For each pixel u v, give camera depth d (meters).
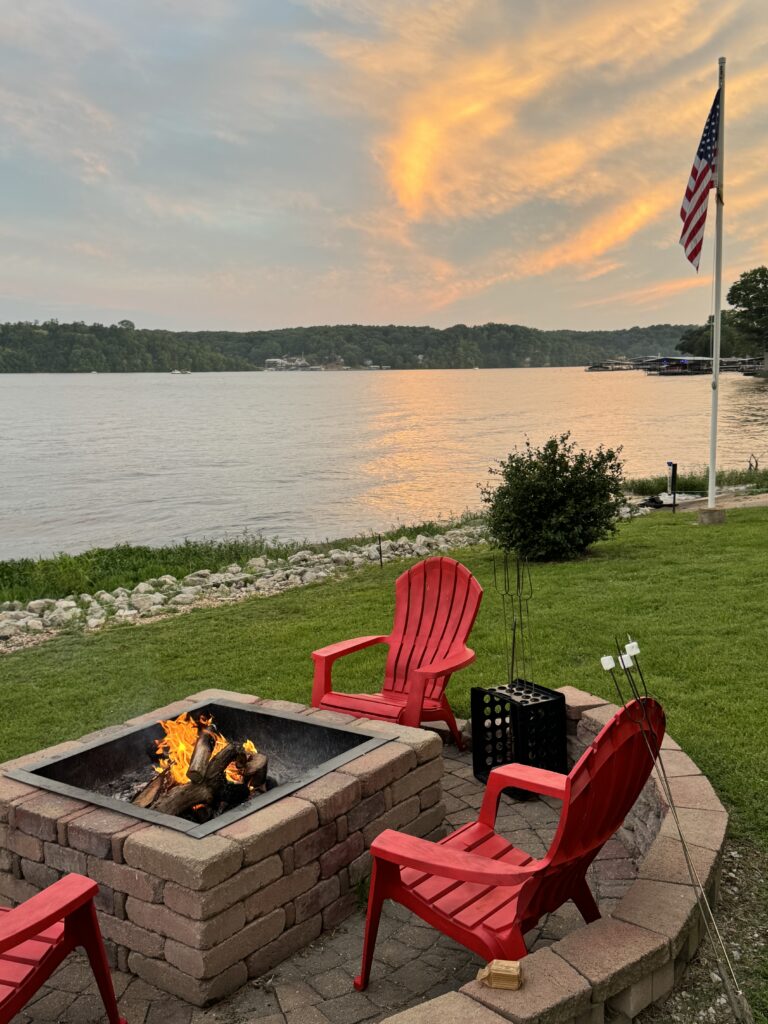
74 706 6.85
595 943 2.66
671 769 3.89
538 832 4.13
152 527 22.20
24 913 2.50
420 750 3.94
